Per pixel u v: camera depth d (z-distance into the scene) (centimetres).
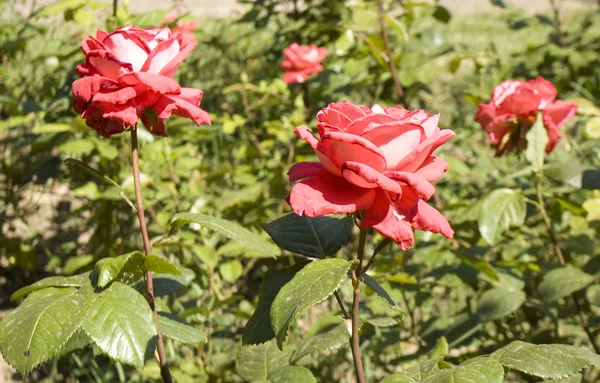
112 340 97
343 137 87
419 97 248
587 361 93
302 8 271
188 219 102
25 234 239
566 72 252
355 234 210
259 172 208
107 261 100
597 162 184
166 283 113
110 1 201
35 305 98
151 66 102
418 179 88
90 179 205
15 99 209
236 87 217
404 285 148
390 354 174
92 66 102
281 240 103
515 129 142
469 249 145
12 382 178
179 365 151
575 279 131
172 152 184
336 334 108
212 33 275
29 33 221
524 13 264
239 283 213
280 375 110
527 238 173
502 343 149
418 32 234
